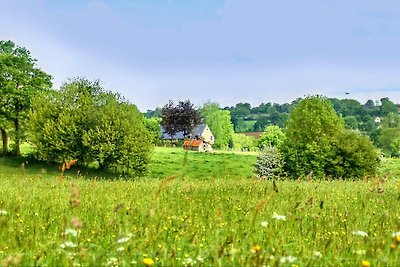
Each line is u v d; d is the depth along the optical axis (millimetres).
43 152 58750
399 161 76062
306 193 14125
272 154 59375
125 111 59781
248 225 7547
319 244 6352
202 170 70750
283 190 15062
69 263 5312
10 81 61656
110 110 58812
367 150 58812
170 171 69062
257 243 6164
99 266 5312
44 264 5242
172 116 120375
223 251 5148
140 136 59375
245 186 16500
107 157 58562
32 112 61344
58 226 7633
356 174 58250
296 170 58438
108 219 8219
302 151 59250
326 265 5336
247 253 5340
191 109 122062
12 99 60688
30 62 65688
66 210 9297
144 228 6621
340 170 58000
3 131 64625
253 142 179625
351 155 58312
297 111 65688
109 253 5727
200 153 84625
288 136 65625
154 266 5262
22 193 12922
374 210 10406
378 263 5297
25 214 8945
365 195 13898
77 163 59781
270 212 9242
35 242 6297
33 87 64500
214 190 14992
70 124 57938
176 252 5660
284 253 5289
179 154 81375
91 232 7074
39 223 7730
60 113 59031
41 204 9938
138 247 5773
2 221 6848
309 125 63875
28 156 63188
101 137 57781
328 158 58375
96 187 15695
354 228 7691
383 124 187000
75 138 58344
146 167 60375
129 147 58531
